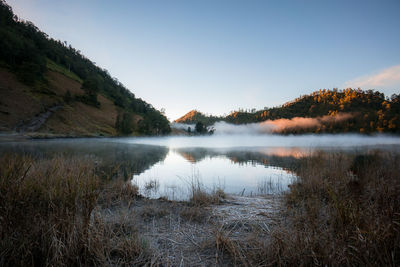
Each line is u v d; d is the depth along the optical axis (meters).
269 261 1.74
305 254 1.64
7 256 1.58
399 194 2.91
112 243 1.98
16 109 44.31
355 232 1.69
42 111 49.25
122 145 27.45
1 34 64.81
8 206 1.78
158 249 2.01
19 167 2.29
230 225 2.66
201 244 2.11
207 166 9.96
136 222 2.74
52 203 1.92
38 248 1.71
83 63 126.88
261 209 3.37
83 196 2.10
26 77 58.16
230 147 28.23
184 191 5.12
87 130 51.84
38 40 97.75
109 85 117.12
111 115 76.31
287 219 2.73
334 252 1.53
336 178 4.62
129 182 4.82
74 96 71.62
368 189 3.69
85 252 1.71
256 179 6.91
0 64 59.16
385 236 1.55
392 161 6.25
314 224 2.02
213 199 4.00
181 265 1.75
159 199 4.15
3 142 23.75
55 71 84.25
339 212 2.02
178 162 11.45
